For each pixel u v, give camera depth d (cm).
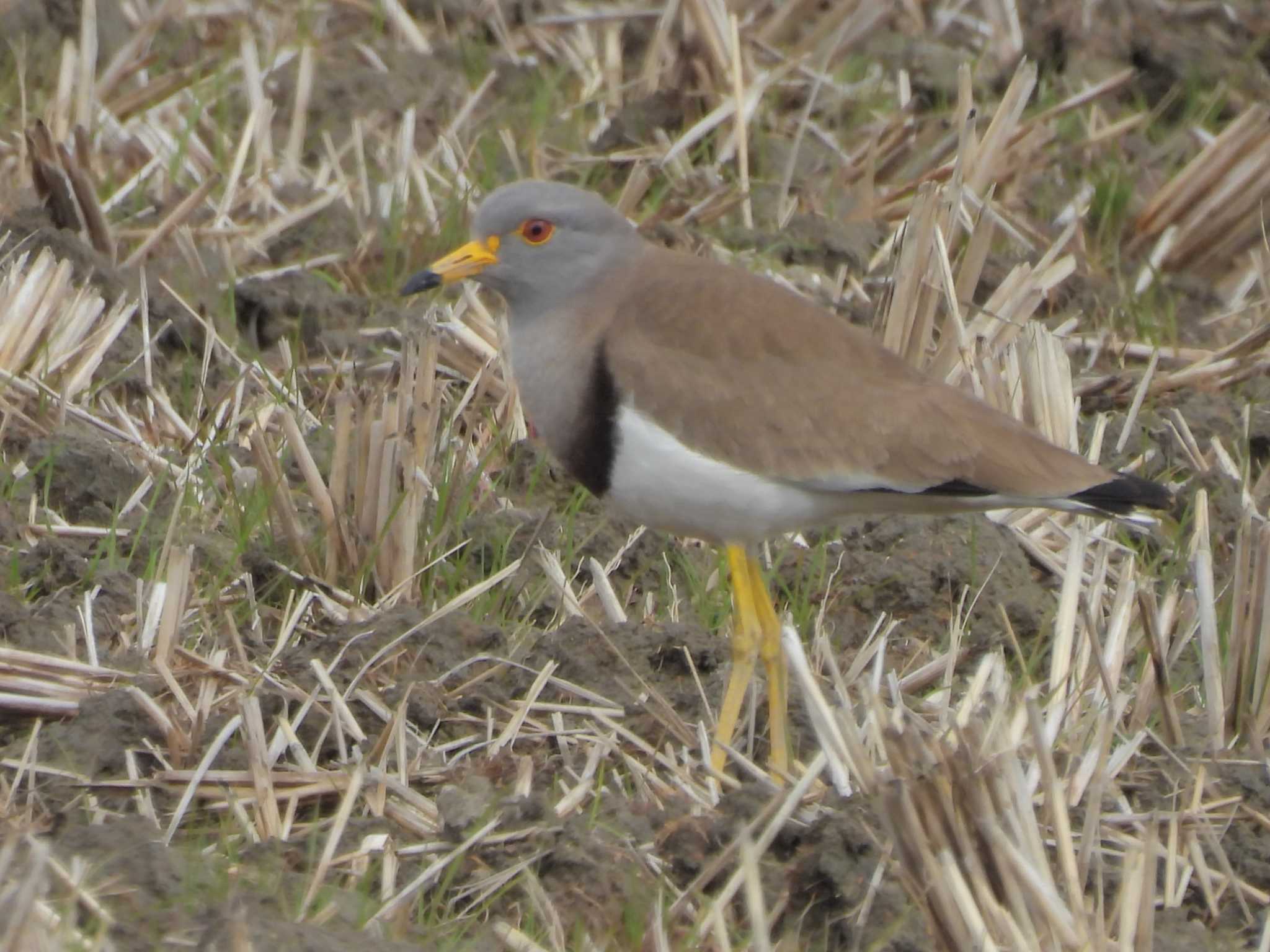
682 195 1709
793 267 1617
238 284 1497
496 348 1466
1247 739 1127
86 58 1720
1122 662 1159
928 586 1255
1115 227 1748
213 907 890
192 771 1027
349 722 1077
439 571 1237
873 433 1073
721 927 910
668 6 1875
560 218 1115
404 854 981
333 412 1409
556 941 929
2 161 1623
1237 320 1656
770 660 1091
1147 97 1944
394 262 1577
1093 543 1320
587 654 1148
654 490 1098
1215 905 988
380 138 1748
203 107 1733
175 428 1359
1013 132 1753
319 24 1906
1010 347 1455
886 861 951
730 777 1057
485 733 1099
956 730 945
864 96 1872
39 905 857
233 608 1184
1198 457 1408
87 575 1181
